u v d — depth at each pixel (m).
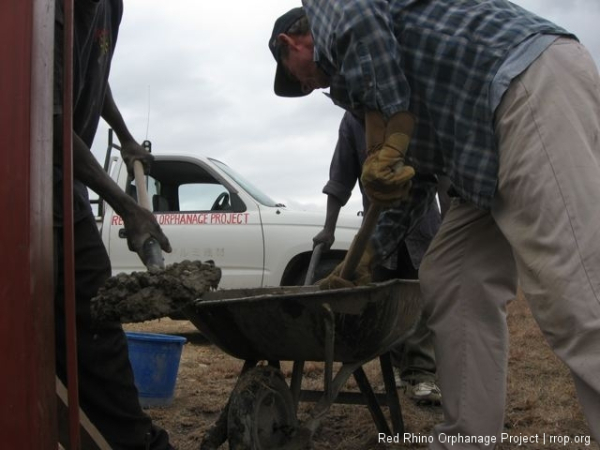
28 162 1.22
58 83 1.88
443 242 2.56
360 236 2.49
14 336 1.20
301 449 2.41
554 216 1.91
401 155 2.17
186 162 6.98
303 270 6.68
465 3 2.17
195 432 3.46
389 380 3.19
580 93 1.96
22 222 1.21
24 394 1.20
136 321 1.73
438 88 2.17
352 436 3.40
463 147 2.14
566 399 4.00
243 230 6.72
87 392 2.29
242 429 2.23
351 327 2.49
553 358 5.25
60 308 2.22
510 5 2.19
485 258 2.49
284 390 2.46
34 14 1.26
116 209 2.09
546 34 2.03
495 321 2.50
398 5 2.21
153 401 3.99
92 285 2.31
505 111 2.02
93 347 2.29
